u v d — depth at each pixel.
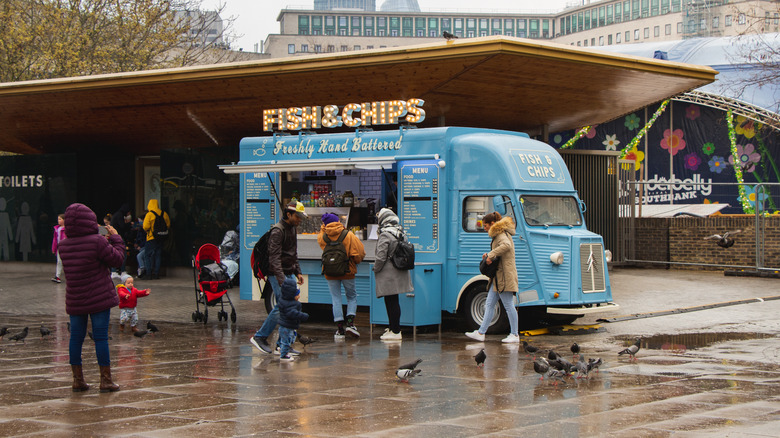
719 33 91.12
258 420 6.00
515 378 7.82
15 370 8.49
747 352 9.30
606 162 19.81
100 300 7.20
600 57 14.06
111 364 8.88
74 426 5.84
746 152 26.98
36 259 21.55
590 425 5.71
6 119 19.39
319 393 7.11
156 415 6.21
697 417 5.91
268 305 13.24
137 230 20.58
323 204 13.19
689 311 13.19
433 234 11.79
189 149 19.41
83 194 22.33
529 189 11.38
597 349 9.73
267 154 13.37
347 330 11.09
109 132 20.31
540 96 16.20
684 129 27.69
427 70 14.12
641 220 20.72
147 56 28.95
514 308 10.38
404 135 12.10
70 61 27.14
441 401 6.70
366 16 140.75
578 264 10.99
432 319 11.58
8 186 21.86
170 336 11.32
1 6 27.50
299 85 15.51
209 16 31.70
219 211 19.14
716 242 19.45
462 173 11.65
